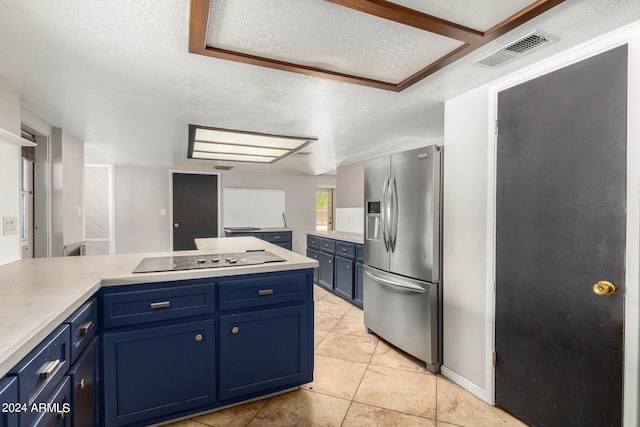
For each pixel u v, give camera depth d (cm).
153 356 167
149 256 225
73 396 121
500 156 190
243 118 260
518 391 182
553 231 163
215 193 620
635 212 133
